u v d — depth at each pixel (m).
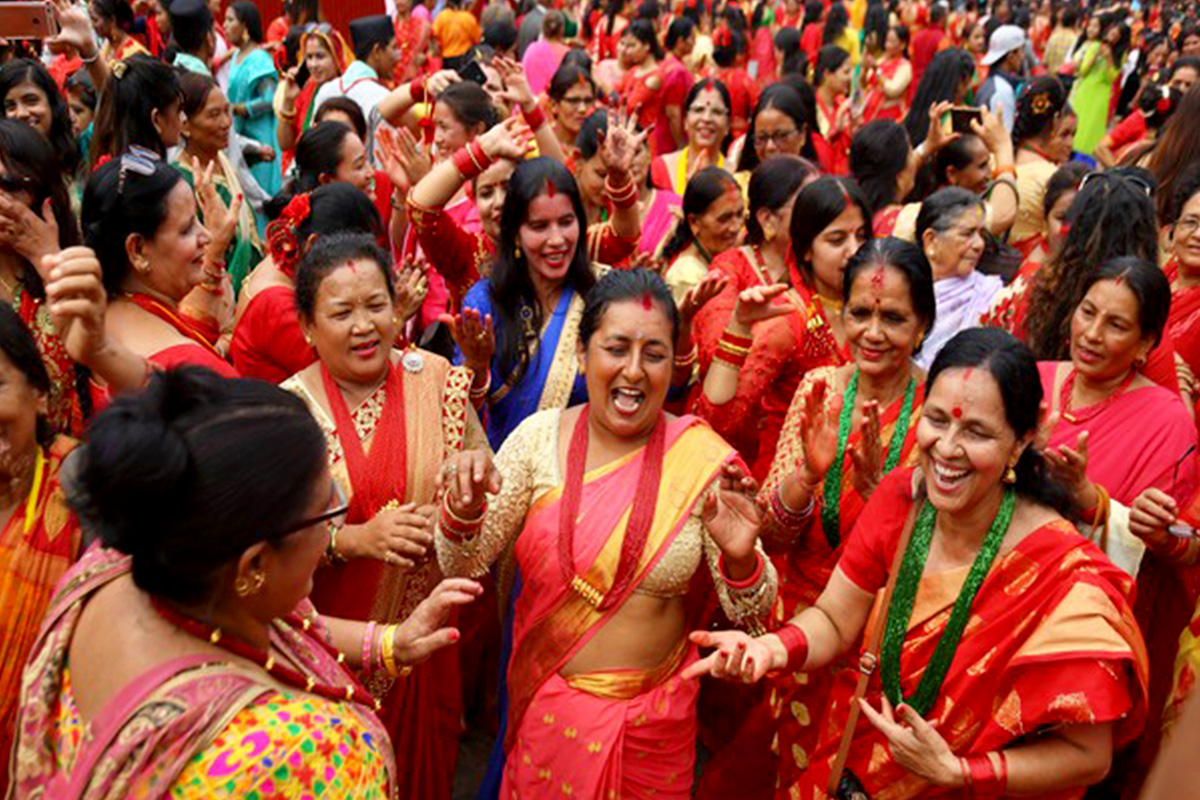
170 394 1.54
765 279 4.04
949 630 2.32
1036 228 5.27
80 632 1.60
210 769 1.42
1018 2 16.56
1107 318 3.02
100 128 4.68
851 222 3.61
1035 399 2.24
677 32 10.86
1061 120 6.84
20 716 1.61
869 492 2.85
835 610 2.57
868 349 3.04
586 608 2.59
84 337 2.44
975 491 2.26
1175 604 3.17
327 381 2.88
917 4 13.10
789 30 10.39
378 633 2.41
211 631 1.56
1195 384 3.68
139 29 7.64
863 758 2.50
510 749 2.75
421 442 2.89
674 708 2.60
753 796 3.48
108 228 2.88
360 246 2.79
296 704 1.53
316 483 1.58
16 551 2.32
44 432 2.42
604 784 2.53
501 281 3.61
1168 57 11.12
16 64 4.52
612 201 4.19
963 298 4.11
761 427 3.74
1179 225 3.79
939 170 5.64
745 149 5.76
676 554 2.57
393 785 1.75
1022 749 2.24
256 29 7.85
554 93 6.43
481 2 12.62
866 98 10.18
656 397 2.62
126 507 1.46
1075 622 2.17
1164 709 3.05
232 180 5.24
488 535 2.73
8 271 3.01
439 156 5.18
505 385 3.60
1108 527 2.79
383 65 8.02
